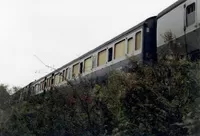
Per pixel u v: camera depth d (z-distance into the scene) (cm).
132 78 762
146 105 716
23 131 1104
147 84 725
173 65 720
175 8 1048
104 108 870
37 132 1071
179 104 673
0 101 1427
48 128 1047
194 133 601
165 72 723
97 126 883
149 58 1165
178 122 670
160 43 1113
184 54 816
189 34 940
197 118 602
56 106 1041
